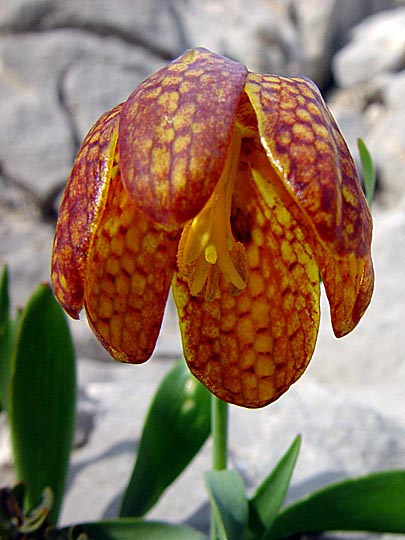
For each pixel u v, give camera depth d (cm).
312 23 60
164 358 29
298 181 9
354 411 19
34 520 13
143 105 9
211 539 13
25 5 49
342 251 9
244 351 11
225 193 10
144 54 51
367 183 13
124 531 12
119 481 17
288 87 9
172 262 11
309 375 27
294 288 11
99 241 10
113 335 11
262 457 18
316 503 13
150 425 13
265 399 11
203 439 13
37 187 43
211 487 12
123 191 10
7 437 19
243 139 11
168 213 9
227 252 10
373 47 59
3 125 44
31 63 47
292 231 11
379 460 18
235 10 57
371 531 13
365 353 27
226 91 9
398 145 51
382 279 29
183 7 56
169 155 9
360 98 58
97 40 50
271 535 13
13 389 13
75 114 46
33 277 38
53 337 13
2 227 41
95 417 19
